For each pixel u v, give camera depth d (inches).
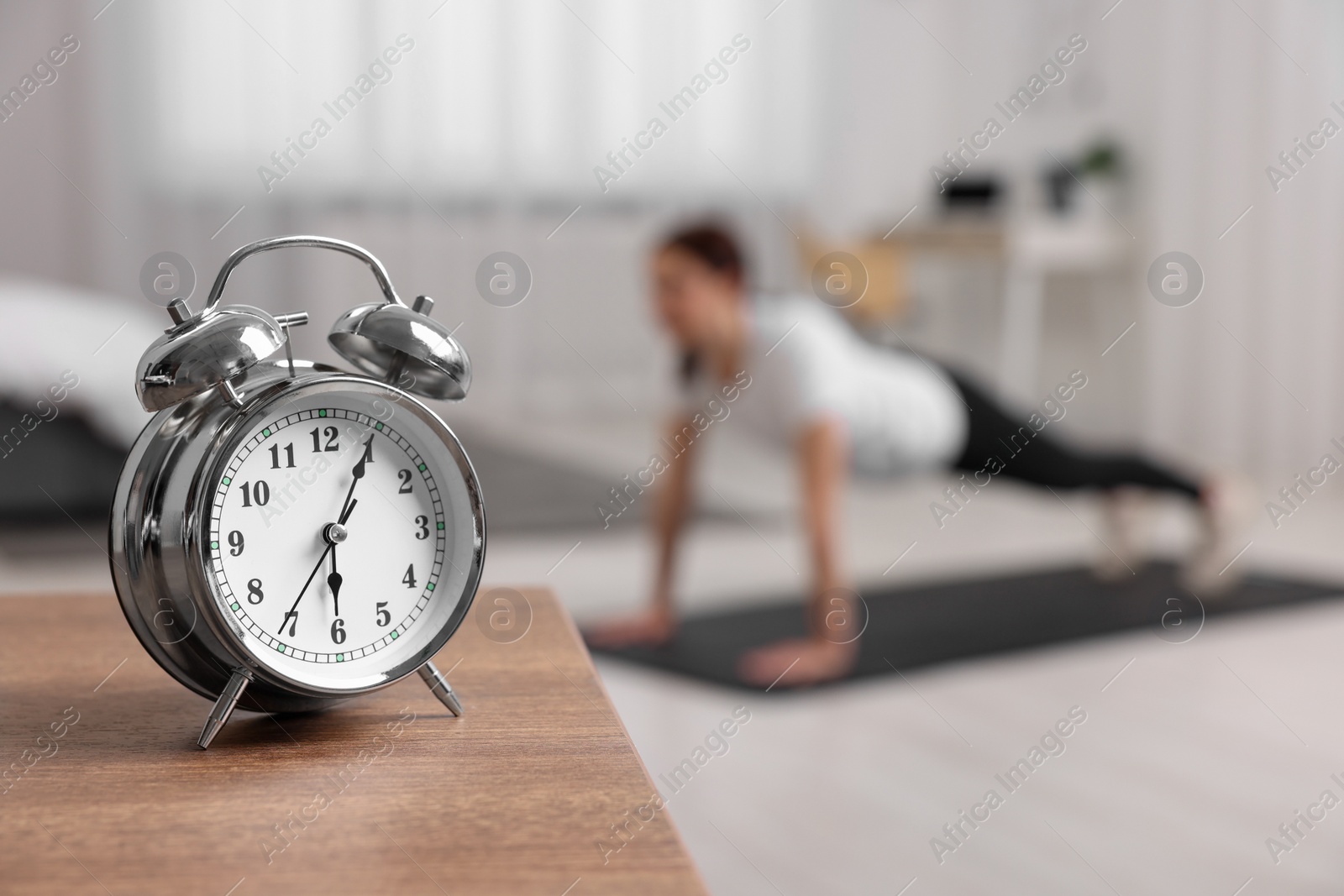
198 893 17.4
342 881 17.8
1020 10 217.9
